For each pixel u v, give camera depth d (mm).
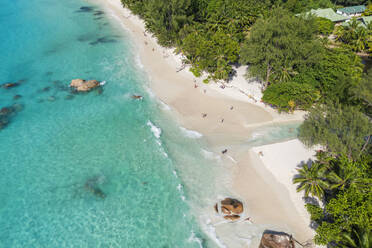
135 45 78562
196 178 38281
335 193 31234
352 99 43844
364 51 68625
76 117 49906
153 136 45750
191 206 34438
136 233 31625
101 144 44094
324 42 61406
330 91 48500
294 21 52031
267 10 82812
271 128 46406
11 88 57156
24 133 45938
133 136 45781
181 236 31203
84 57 71125
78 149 43094
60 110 51531
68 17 98812
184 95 56000
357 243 24328
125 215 33594
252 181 37156
